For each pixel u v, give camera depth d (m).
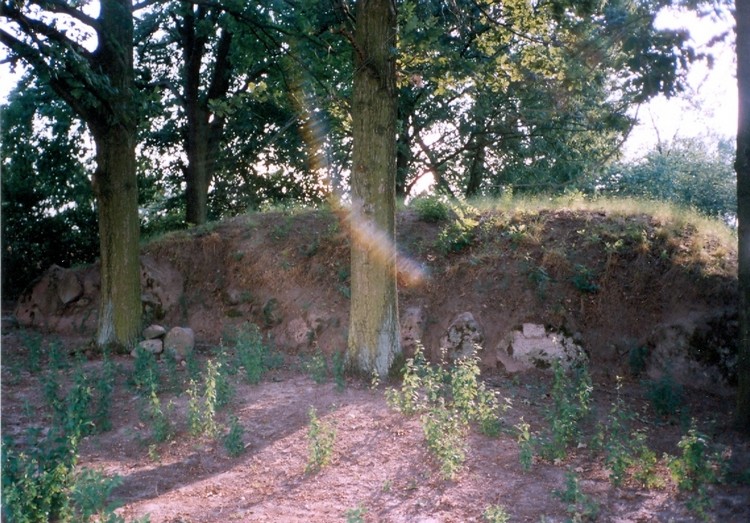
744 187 8.13
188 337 12.14
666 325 10.52
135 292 12.31
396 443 7.47
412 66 11.93
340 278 12.98
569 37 11.57
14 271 20.05
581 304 11.20
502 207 13.93
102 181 12.15
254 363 10.19
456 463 6.70
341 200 15.52
